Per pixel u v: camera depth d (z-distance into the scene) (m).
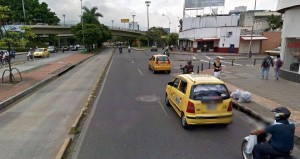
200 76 9.12
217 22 61.81
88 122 8.91
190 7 70.94
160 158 6.27
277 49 46.47
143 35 97.75
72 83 16.94
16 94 12.48
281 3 16.61
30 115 9.68
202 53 51.47
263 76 17.47
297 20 15.34
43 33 67.75
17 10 76.88
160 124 8.71
